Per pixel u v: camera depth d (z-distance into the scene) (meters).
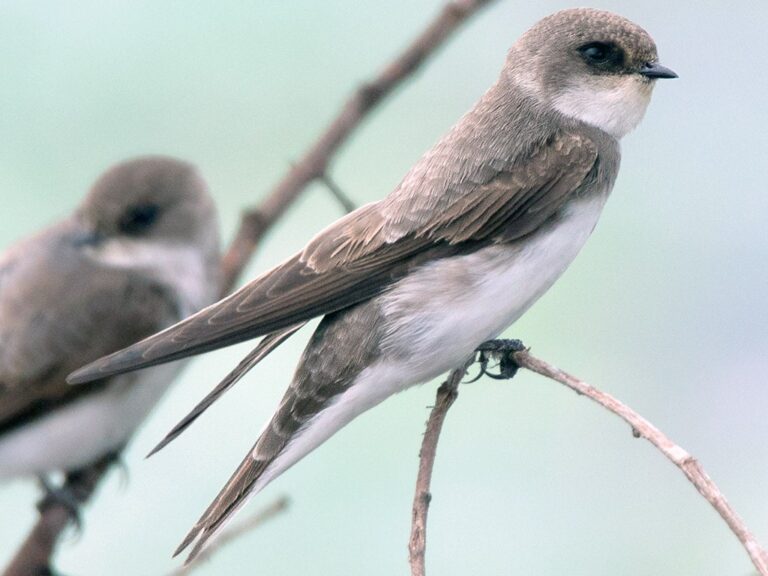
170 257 2.70
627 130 2.65
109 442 2.69
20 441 2.69
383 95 2.66
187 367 2.70
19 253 2.70
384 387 2.63
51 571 2.69
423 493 2.60
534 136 2.64
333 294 2.63
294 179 2.66
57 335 2.69
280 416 2.63
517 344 2.64
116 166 2.71
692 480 2.57
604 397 2.59
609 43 2.64
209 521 2.62
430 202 2.63
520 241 2.63
